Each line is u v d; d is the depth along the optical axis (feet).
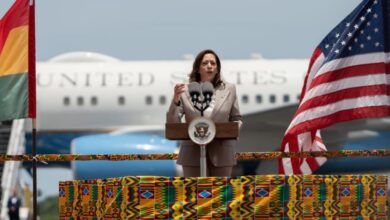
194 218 38.83
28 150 175.32
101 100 174.81
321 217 40.55
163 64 178.09
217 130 43.70
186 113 46.78
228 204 39.17
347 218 41.45
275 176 39.70
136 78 175.94
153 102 174.81
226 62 177.99
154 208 38.50
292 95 174.29
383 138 166.61
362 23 54.24
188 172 47.11
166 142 160.56
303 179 40.22
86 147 158.40
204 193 38.99
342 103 53.72
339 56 53.98
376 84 53.57
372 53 53.93
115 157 54.13
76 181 46.37
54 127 174.29
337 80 53.93
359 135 165.58
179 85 46.96
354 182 41.57
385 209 43.47
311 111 54.08
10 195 167.43
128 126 174.50
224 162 46.50
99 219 42.39
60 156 53.72
